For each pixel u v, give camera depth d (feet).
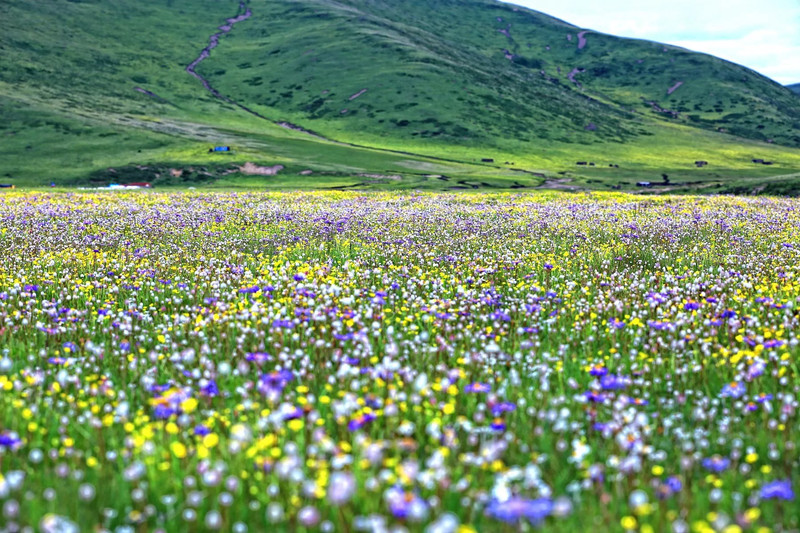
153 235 81.61
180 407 22.82
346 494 15.69
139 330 36.24
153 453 20.40
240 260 61.72
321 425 22.82
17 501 17.99
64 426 22.88
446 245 70.44
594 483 19.85
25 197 158.30
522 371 29.01
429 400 24.75
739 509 18.31
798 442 21.77
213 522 16.16
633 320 35.88
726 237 77.15
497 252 64.75
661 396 27.09
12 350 31.81
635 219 98.84
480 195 187.83
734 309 39.55
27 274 52.08
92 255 62.44
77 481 18.86
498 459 20.94
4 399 25.08
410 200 159.53
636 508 17.52
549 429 23.32
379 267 55.77
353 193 201.05
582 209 120.37
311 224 92.53
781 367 28.63
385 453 20.71
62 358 29.37
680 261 58.29
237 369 29.01
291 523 17.35
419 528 16.43
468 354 28.86
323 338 32.73
